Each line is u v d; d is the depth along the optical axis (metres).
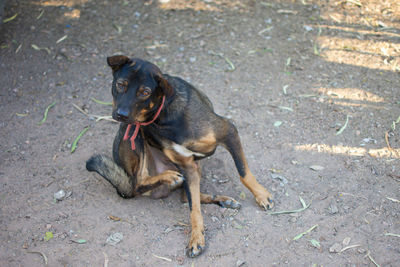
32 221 3.58
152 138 3.40
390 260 3.10
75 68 5.45
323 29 5.87
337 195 3.69
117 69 2.97
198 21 6.16
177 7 6.48
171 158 3.50
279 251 3.24
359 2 6.26
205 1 6.58
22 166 4.17
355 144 4.22
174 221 3.60
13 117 4.76
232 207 3.64
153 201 3.84
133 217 3.62
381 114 4.54
